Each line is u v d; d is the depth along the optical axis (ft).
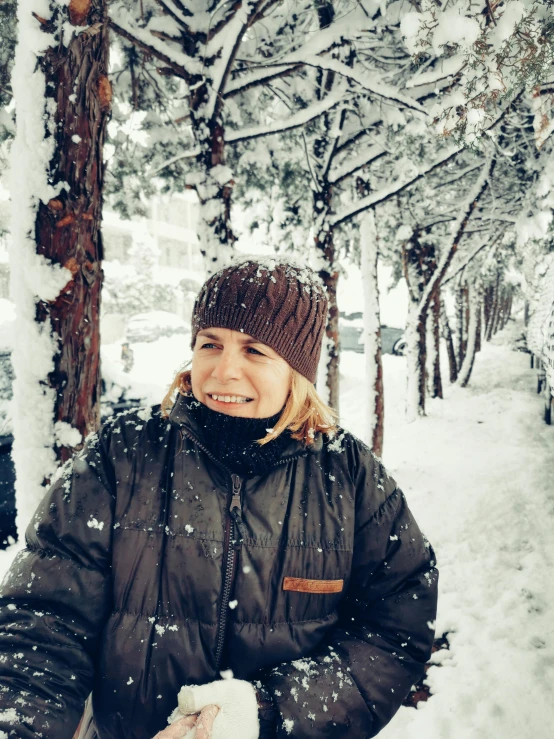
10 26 10.92
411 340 29.99
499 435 25.57
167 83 15.49
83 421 7.48
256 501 3.17
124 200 17.37
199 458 3.21
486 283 51.98
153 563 3.01
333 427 3.51
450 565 12.53
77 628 2.85
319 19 12.61
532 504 15.98
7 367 13.44
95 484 3.09
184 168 16.89
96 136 7.16
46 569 2.86
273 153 17.19
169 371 24.66
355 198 20.47
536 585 11.18
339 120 14.61
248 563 3.06
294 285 3.28
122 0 10.73
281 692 2.90
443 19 5.88
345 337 65.05
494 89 6.13
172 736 2.59
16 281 7.16
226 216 10.67
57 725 2.55
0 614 2.77
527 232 18.04
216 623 3.00
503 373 48.55
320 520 3.25
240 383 3.13
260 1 9.28
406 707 7.80
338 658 3.11
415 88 12.87
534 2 6.53
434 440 25.35
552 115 10.76
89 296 7.38
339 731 2.90
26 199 6.89
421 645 3.25
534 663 8.63
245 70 11.39
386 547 3.39
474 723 7.40
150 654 2.93
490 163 19.16
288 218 20.21
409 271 29.91
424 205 24.53
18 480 7.45
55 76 6.70
